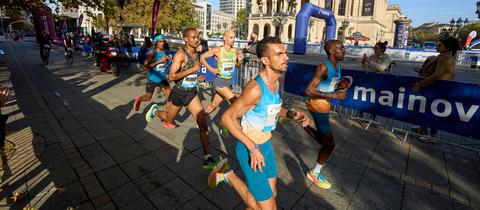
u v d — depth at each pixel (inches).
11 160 137.9
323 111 117.0
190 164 138.4
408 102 178.1
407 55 1057.5
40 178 122.1
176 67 132.3
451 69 159.5
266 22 2316.7
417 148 167.0
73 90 302.7
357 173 134.7
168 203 107.7
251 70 289.3
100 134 175.6
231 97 120.1
